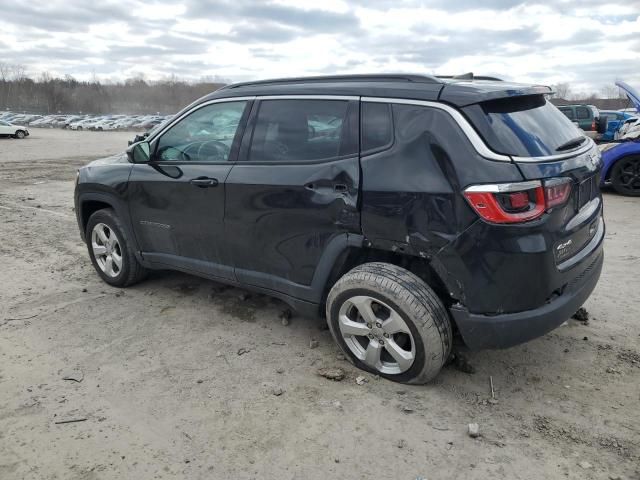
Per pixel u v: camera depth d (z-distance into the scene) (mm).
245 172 3586
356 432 2746
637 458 2551
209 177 3756
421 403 2994
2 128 35688
